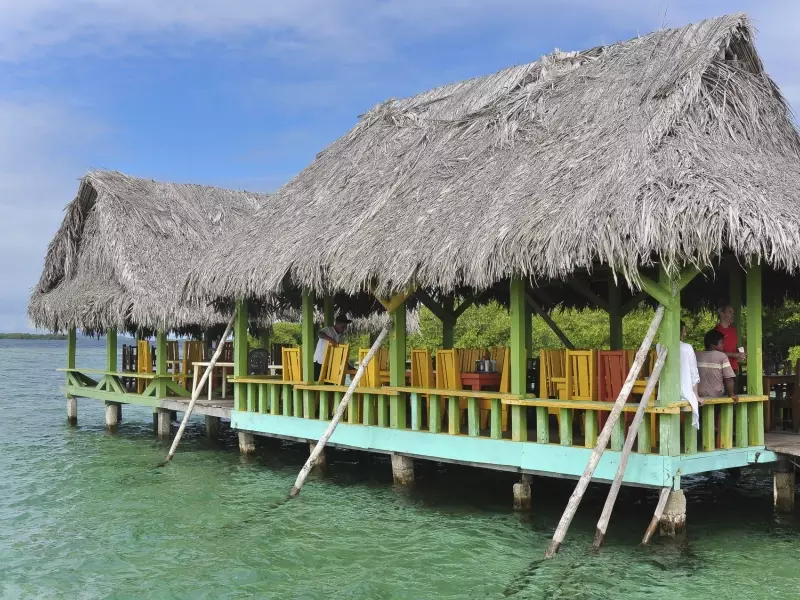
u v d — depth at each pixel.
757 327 9.02
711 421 8.48
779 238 7.46
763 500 10.07
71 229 19.09
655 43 10.65
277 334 28.77
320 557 8.25
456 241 9.07
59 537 9.17
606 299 13.80
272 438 15.95
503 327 21.84
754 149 9.41
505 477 11.56
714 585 7.15
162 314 15.77
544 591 7.11
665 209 7.55
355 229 10.81
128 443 16.16
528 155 10.08
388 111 13.82
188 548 8.67
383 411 10.86
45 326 19.08
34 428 18.78
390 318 10.55
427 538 8.79
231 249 13.12
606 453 8.38
